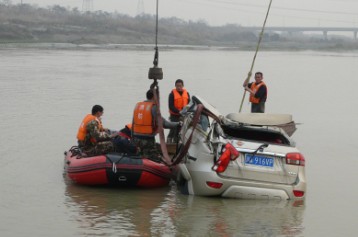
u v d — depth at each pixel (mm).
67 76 32469
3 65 40438
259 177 9125
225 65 51344
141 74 35219
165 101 22281
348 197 10023
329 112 21625
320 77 40750
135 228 7812
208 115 9578
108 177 9672
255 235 7715
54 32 118812
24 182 10148
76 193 9570
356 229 8203
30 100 21234
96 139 10383
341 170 12203
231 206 9047
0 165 11336
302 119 19656
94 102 21156
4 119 16797
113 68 40594
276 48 143625
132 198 9391
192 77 35031
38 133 14766
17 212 8414
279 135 10180
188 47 115312
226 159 8914
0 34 103688
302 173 9289
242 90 27844
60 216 8266
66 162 10625
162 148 9977
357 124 18781
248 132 10312
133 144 10133
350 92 29984
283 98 26047
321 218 8688
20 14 134625
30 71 35375
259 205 9156
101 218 8227
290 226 8203
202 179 9141
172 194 9703
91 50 75312
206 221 8242
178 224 8055
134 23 152500
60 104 20359
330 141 15594
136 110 10484
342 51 136750
